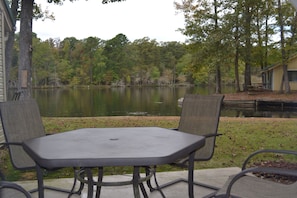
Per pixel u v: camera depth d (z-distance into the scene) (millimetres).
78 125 7285
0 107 2369
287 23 18266
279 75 21547
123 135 2146
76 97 26672
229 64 21406
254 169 1530
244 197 1667
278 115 13586
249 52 19656
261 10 18922
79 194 2590
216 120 2607
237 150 4473
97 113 15117
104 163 1521
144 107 17672
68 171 3553
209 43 18656
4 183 1504
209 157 2520
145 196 2311
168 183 2842
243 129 6367
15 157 2363
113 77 43438
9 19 5762
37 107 2760
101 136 2113
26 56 8055
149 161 1535
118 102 21281
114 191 2727
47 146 1799
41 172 1841
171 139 1984
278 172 1471
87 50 43062
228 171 3299
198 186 2811
